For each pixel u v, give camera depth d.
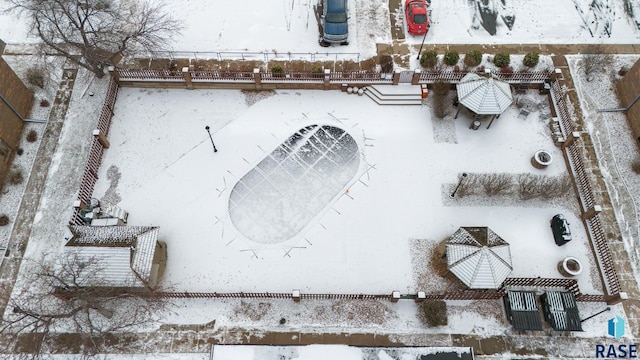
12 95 27.38
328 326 23.47
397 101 29.86
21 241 25.31
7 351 22.73
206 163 27.86
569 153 27.81
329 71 29.25
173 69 30.66
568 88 30.61
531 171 27.84
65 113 29.08
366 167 27.89
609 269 24.20
